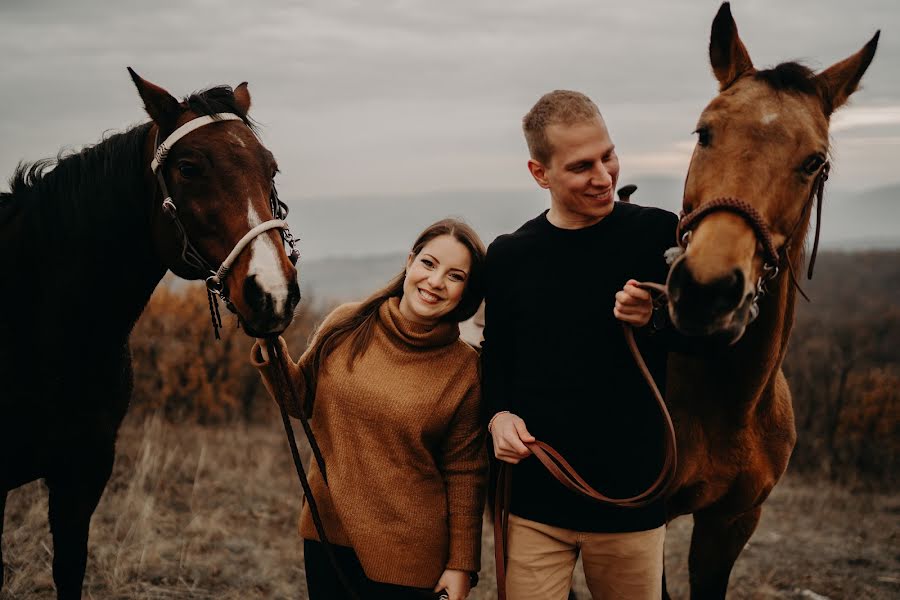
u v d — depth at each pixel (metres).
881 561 4.77
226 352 7.20
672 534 5.32
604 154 2.06
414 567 2.20
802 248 2.35
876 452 6.84
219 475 5.41
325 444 2.29
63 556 2.80
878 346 10.27
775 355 2.46
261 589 3.88
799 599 4.16
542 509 2.15
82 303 2.60
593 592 2.27
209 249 2.43
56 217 2.58
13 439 2.62
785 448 2.80
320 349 2.31
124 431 6.20
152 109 2.51
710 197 2.00
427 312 2.21
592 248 2.15
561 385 2.14
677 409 2.64
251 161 2.46
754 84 2.14
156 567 3.91
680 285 1.86
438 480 2.27
